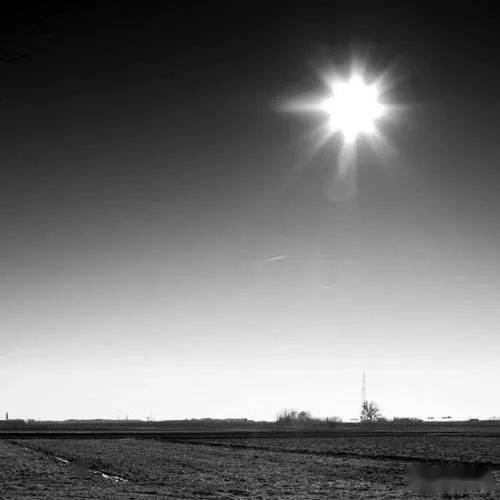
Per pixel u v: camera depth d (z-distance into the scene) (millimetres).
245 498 37094
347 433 122688
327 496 38219
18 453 70375
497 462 60125
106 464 58594
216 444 88250
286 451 76125
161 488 41906
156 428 178250
